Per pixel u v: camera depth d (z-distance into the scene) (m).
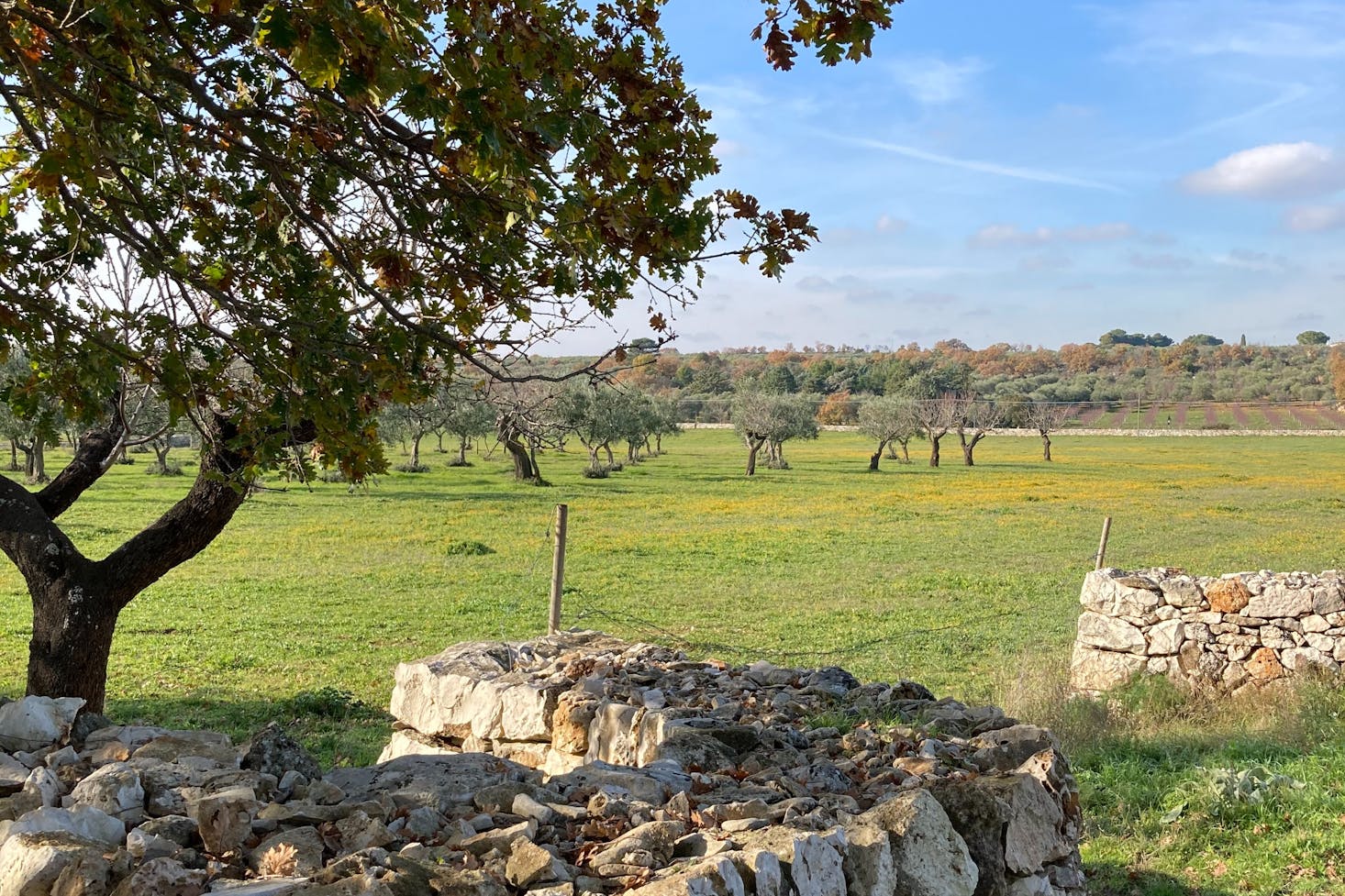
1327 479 62.44
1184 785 8.41
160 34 5.12
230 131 5.36
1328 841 7.11
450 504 43.47
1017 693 12.59
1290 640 12.05
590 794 4.83
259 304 6.27
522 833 4.07
